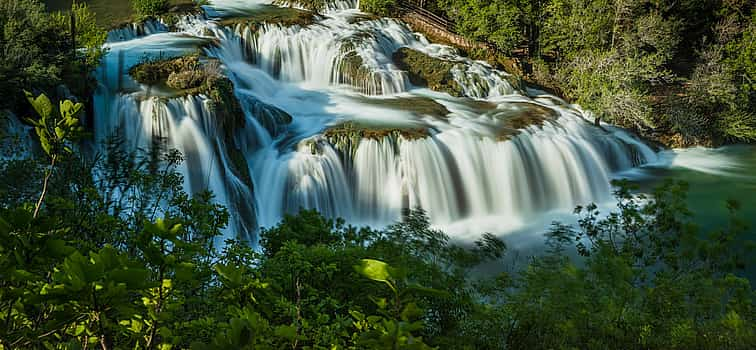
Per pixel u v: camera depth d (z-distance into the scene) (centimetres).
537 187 2670
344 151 2464
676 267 1110
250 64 3175
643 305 1002
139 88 2347
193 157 2211
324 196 2373
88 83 2231
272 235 1030
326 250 762
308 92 3078
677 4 4047
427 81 3253
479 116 2914
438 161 2511
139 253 629
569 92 3572
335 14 3822
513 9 3728
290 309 507
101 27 2977
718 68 3556
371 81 3092
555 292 953
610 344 882
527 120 2900
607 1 3669
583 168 2800
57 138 317
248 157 2464
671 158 3225
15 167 746
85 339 310
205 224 687
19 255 262
